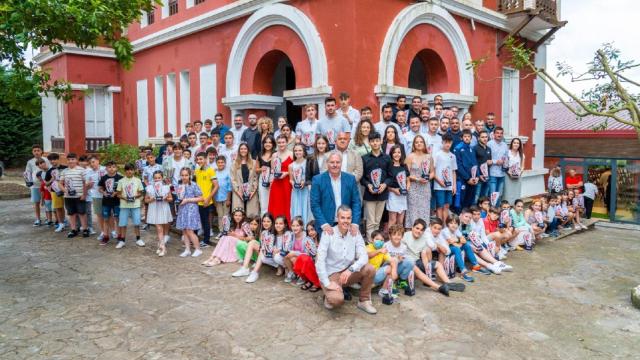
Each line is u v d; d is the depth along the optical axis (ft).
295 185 24.26
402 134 27.68
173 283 22.81
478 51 39.27
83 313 19.29
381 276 20.31
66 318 18.80
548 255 29.60
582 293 22.59
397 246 21.62
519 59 27.09
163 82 48.62
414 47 33.68
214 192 28.71
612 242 34.40
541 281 24.16
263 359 15.56
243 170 27.71
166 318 18.76
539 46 45.65
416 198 25.46
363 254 19.49
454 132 29.63
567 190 39.81
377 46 30.81
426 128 29.45
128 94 55.77
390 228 21.68
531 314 19.77
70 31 26.22
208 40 41.81
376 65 30.81
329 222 21.59
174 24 46.24
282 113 43.70
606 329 18.53
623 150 49.80
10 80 29.09
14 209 45.47
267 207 26.66
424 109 29.19
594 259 28.91
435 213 27.76
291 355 15.81
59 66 56.80
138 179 30.09
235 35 38.83
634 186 44.88
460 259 24.11
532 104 46.37
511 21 41.37
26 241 31.78
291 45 33.60
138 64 53.21
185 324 18.19
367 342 16.76
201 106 43.16
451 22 35.73
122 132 57.52
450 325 18.34
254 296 21.04
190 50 44.19
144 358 15.62
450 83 36.99
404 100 29.12
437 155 27.04
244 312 19.30
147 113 52.03
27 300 20.74
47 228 36.06
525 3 39.99
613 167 45.93
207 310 19.51
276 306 19.90
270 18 34.55
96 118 57.82
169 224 31.78
